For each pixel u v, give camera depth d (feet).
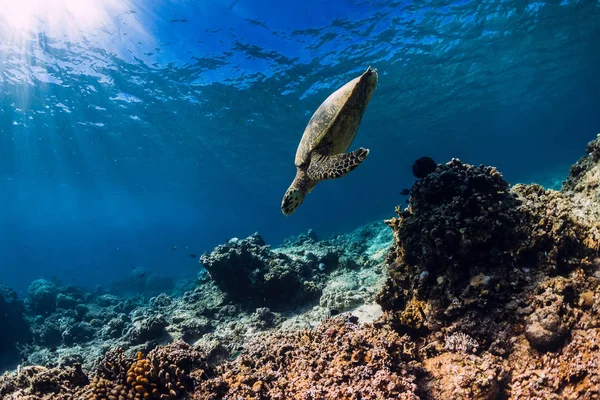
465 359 12.90
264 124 101.35
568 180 22.16
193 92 76.38
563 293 12.83
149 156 121.80
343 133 17.94
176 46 60.80
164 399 11.75
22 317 45.93
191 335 28.35
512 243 14.88
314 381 12.16
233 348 25.43
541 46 85.35
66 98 72.49
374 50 69.77
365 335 13.83
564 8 67.15
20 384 15.07
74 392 13.11
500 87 114.32
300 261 35.17
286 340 15.93
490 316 13.85
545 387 11.43
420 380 12.87
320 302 28.55
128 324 36.40
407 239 17.81
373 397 10.91
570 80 130.21
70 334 38.58
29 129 85.30
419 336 16.12
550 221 14.67
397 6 57.00
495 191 16.81
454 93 108.06
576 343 11.39
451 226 15.72
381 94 93.56
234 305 31.60
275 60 68.39
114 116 83.76
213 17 55.26
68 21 51.16
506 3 61.26
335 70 75.31
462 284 15.29
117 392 11.79
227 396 11.74
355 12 57.16
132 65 63.93
